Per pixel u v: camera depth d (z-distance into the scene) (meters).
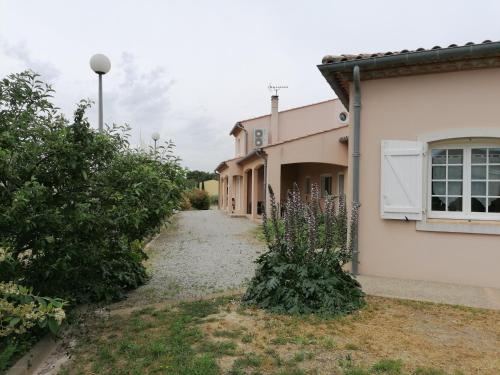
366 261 6.81
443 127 6.30
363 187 6.82
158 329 4.34
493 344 3.86
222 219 20.00
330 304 4.70
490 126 6.05
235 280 6.87
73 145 4.03
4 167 3.65
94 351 3.81
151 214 5.15
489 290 5.86
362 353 3.64
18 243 4.07
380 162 6.70
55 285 4.45
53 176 4.14
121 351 3.73
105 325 4.50
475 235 6.15
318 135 14.83
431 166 6.59
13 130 4.13
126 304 5.40
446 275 6.31
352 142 6.87
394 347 3.77
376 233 6.75
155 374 3.28
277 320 4.50
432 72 6.34
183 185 5.89
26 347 3.70
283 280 5.00
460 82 6.20
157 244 11.32
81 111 4.05
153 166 5.56
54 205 4.10
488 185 6.28
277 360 3.49
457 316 4.68
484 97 6.07
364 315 4.69
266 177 14.90
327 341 3.90
